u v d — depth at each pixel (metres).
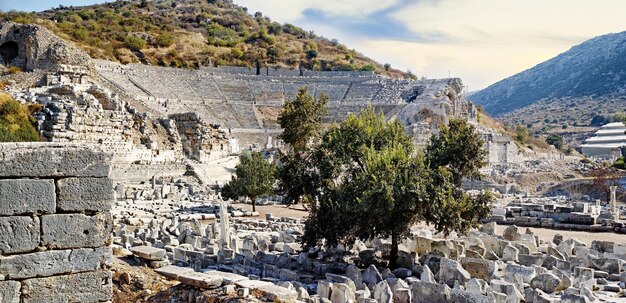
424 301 20.67
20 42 91.31
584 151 172.62
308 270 27.42
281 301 18.06
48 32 91.62
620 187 81.31
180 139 85.38
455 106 126.88
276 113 122.25
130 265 22.33
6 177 13.44
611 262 27.56
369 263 28.62
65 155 14.06
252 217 52.03
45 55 90.00
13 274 13.39
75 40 133.12
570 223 46.53
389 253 30.97
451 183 29.98
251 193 55.78
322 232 28.50
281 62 163.38
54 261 13.84
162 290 20.44
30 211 13.62
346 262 28.98
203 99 117.69
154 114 94.00
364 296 20.88
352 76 144.75
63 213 14.02
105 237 14.46
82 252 14.16
